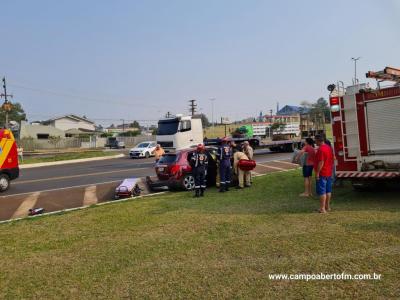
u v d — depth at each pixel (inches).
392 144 360.8
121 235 293.3
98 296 183.2
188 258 227.3
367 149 374.6
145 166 1002.1
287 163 850.1
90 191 599.5
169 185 538.6
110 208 416.8
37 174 914.7
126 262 228.1
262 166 805.2
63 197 553.0
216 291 179.3
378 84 372.8
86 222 349.4
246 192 470.6
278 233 266.7
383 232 251.0
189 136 947.3
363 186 411.5
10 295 190.5
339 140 392.2
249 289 179.0
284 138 1223.5
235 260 218.4
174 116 952.9
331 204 359.6
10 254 261.7
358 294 167.3
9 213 454.3
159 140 956.0
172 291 182.9
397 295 164.6
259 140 1117.1
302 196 413.7
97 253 250.2
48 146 2812.5
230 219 320.2
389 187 436.1
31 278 212.4
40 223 360.5
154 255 237.3
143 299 176.7
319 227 274.8
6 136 640.4
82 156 1556.3
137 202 449.4
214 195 465.1
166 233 288.5
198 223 313.7
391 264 196.5
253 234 268.5
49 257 249.4
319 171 322.3
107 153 1792.6
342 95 390.0
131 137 3161.9
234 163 515.2
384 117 364.5
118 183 674.2
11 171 643.5
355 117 381.4
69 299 182.2
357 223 278.5
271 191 463.5
